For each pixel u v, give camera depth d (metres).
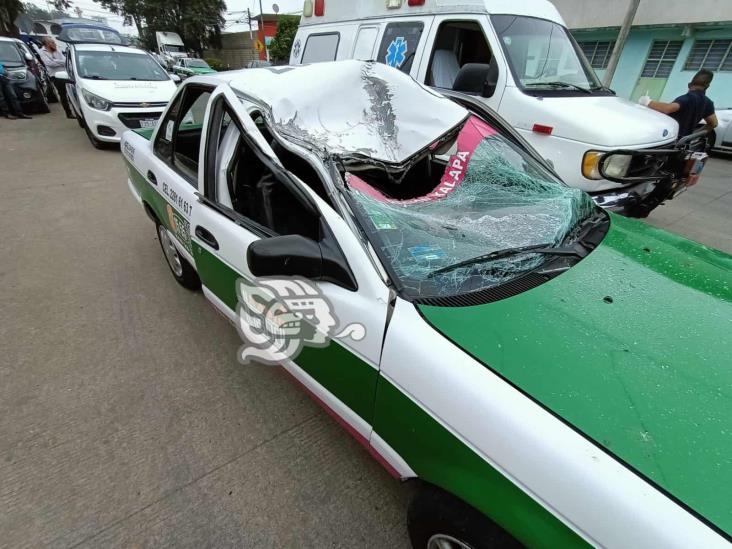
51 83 11.89
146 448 1.96
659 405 1.04
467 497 1.14
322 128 1.95
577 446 0.97
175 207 2.41
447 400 1.14
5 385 2.27
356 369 1.41
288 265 1.34
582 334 1.23
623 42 9.17
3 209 4.62
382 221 1.51
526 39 3.83
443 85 4.10
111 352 2.54
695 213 5.19
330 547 1.62
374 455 1.50
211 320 2.87
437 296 1.34
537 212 1.83
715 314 1.36
